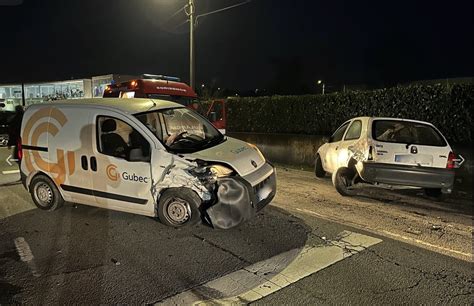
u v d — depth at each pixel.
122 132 5.63
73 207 6.19
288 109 14.13
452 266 4.15
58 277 3.84
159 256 4.34
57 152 5.72
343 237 4.98
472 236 5.15
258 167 5.28
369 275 3.90
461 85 9.67
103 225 5.35
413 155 6.77
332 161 8.16
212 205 4.80
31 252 4.45
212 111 12.55
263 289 3.62
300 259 4.28
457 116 9.77
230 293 3.55
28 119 6.02
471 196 7.77
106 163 5.32
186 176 4.85
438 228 5.47
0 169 10.08
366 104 11.77
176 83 11.70
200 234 5.02
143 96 10.68
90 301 3.39
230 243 4.72
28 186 6.08
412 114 10.66
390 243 4.81
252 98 15.50
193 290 3.60
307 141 12.49
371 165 6.76
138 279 3.80
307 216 5.89
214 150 5.28
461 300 3.43
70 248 4.55
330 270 4.02
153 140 5.14
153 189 5.05
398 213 6.23
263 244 4.70
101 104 5.62
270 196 5.38
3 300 3.42
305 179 9.38
